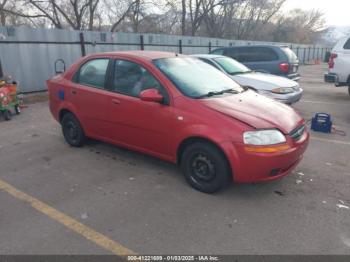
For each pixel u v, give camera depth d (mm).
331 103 9586
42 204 3484
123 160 4754
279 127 3461
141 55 4414
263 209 3379
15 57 10461
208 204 3479
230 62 8359
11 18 24359
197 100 3727
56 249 2740
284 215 3266
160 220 3170
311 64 35656
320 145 5535
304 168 4477
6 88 7430
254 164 3324
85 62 4996
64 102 5207
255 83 7336
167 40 16609
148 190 3803
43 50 11242
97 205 3459
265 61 10352
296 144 3566
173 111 3777
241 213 3303
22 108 8750
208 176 3641
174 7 30797
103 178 4137
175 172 4316
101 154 5008
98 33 12938
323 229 3023
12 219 3191
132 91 4254
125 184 3963
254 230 3010
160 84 3959
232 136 3361
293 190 3805
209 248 2758
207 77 4422
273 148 3334
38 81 11289
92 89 4734
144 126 4109
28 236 2912
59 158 4855
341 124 7004
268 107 3895
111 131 4609
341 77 9828
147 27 29547
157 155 4152
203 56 8398
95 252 2707
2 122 7223
